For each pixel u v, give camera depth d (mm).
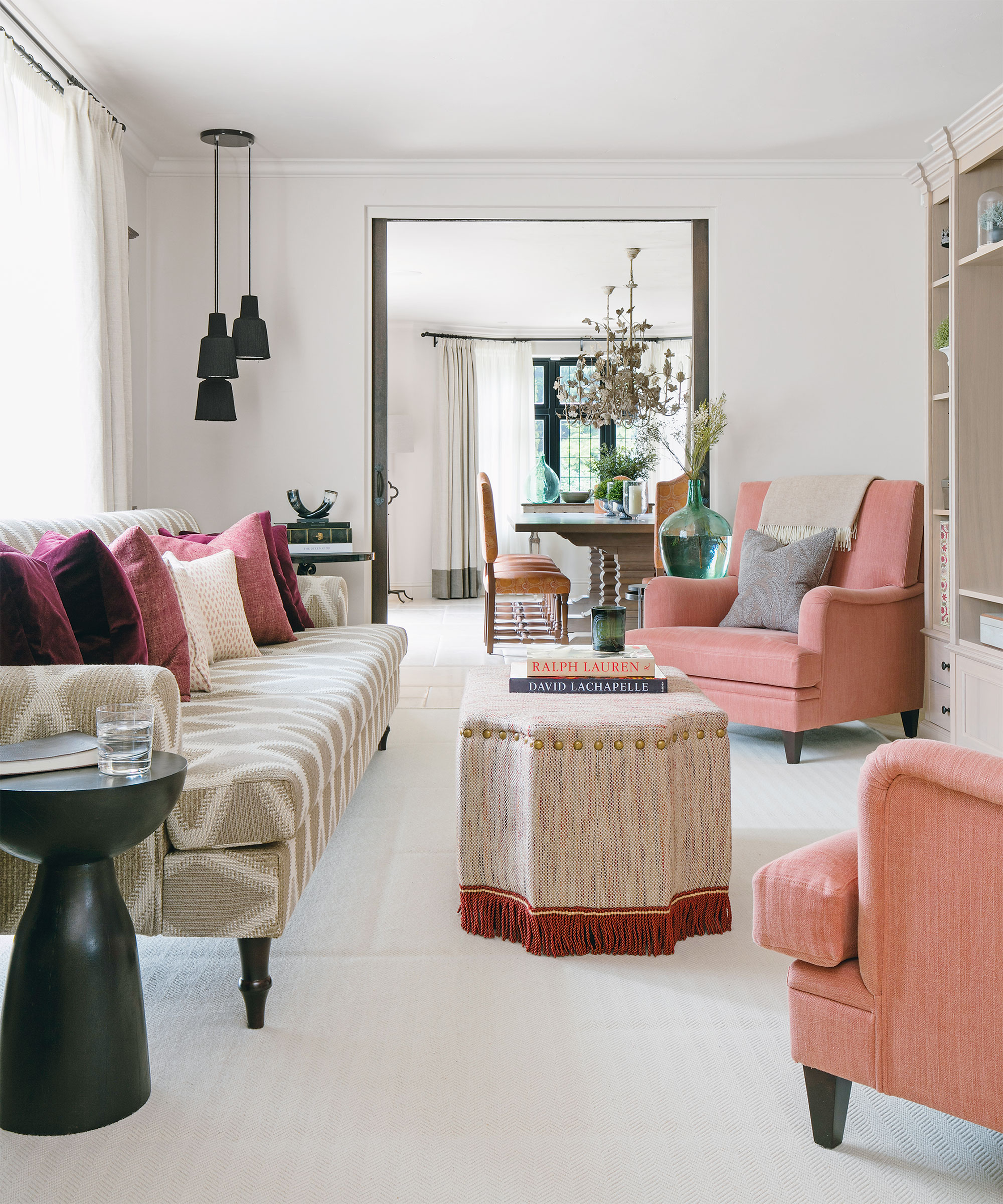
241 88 3705
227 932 1604
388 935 2031
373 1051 1584
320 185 4523
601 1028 1658
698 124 4078
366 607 4680
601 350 9062
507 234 5855
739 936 2039
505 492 9062
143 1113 1419
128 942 1434
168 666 2215
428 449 8820
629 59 3473
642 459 7375
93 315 3467
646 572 5910
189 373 4551
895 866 1181
